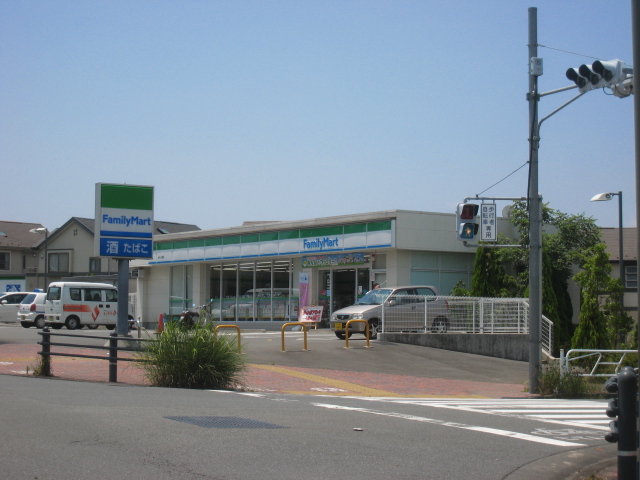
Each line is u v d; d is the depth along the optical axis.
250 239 36.97
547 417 12.45
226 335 16.39
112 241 22.70
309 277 34.62
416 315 25.22
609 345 22.84
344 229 32.56
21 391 12.40
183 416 9.96
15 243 63.47
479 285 30.08
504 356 24.53
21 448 7.57
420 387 17.94
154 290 43.53
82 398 11.68
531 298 17.66
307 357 21.47
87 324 35.59
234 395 14.02
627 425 6.48
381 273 31.67
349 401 13.92
